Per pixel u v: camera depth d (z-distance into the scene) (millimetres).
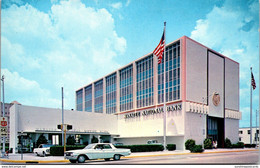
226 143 50688
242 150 42062
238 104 57031
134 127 55156
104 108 66625
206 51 49594
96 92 71812
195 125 45438
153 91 51156
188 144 42344
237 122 56562
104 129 57750
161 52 39094
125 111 58250
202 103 47031
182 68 44750
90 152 21281
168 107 46844
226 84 54094
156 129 49188
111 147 22531
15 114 43438
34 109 46188
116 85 63000
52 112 48812
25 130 44344
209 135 49094
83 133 52312
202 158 23844
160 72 49906
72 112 52312
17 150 42031
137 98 55562
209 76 49719
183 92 44031
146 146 37875
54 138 39250
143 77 54531
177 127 44531
